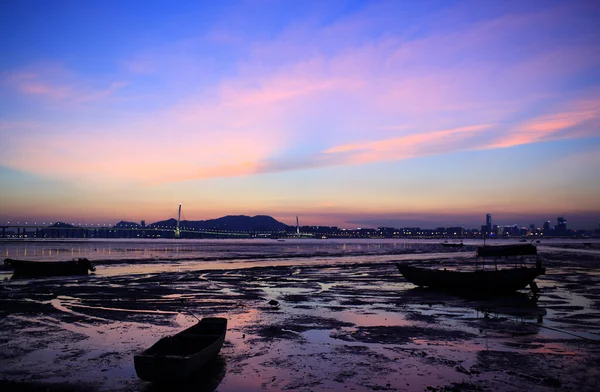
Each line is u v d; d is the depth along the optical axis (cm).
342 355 1664
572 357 1636
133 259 8375
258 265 6788
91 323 2233
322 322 2283
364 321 2314
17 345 1794
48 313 2500
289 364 1549
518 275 3381
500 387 1322
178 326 2170
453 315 2492
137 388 1322
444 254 11438
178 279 4494
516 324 2233
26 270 4753
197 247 18462
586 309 2698
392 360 1598
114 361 1584
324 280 4462
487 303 2944
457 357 1639
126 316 2423
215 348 1545
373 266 6606
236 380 1384
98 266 6412
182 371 1284
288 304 2875
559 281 4344
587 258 8988
